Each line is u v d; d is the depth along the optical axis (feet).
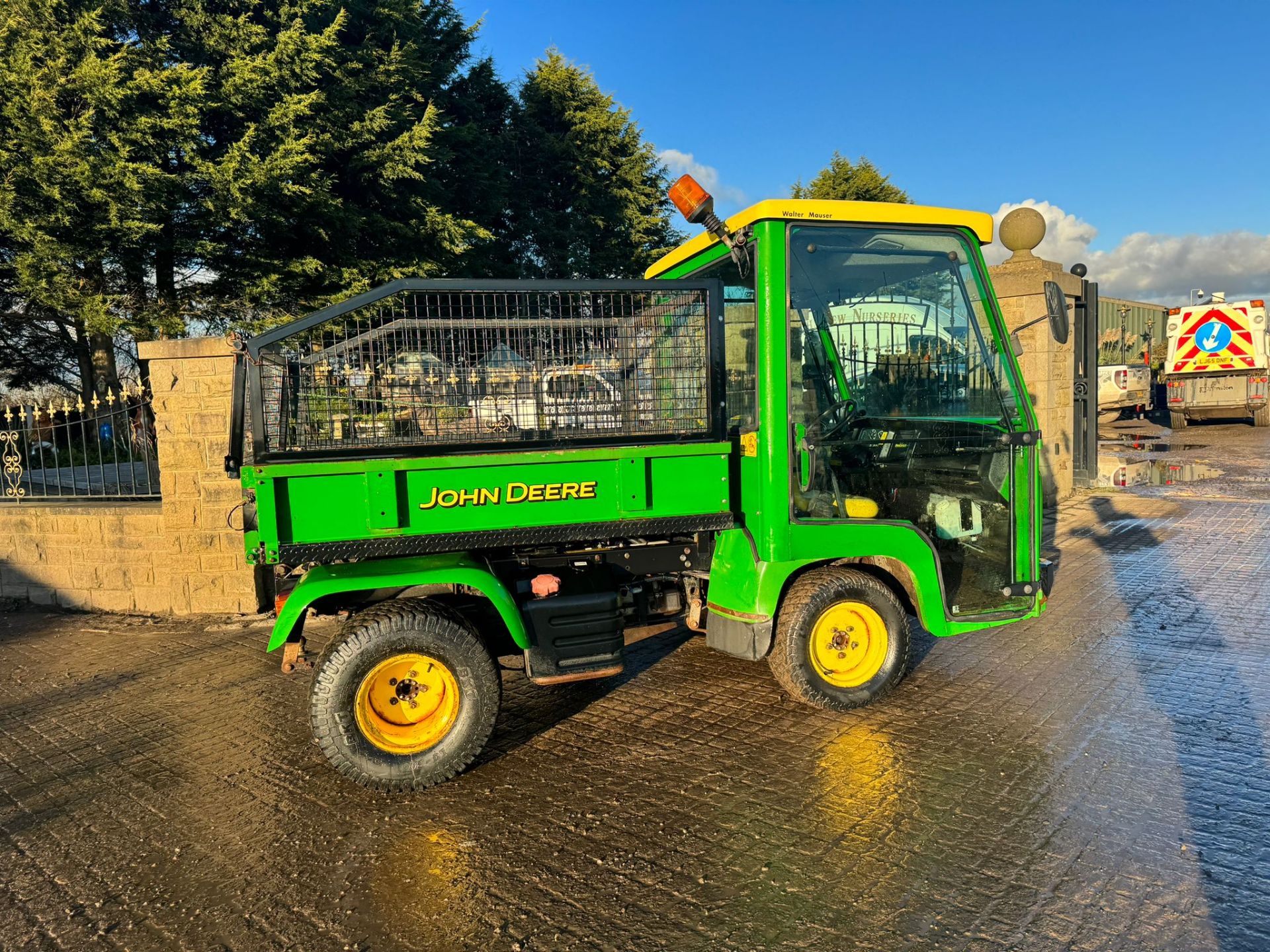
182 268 49.44
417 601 12.42
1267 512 31.30
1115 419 78.18
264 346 11.39
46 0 41.55
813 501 13.70
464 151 62.08
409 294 12.05
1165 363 72.02
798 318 13.30
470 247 56.03
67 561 22.90
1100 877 9.34
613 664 13.03
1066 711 14.06
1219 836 10.11
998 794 11.29
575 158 81.35
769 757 12.71
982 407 14.74
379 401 12.09
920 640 18.13
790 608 13.76
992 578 15.08
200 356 21.15
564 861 10.11
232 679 17.20
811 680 13.85
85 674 17.76
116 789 12.42
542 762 12.89
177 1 47.09
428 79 56.70
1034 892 9.09
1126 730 13.25
